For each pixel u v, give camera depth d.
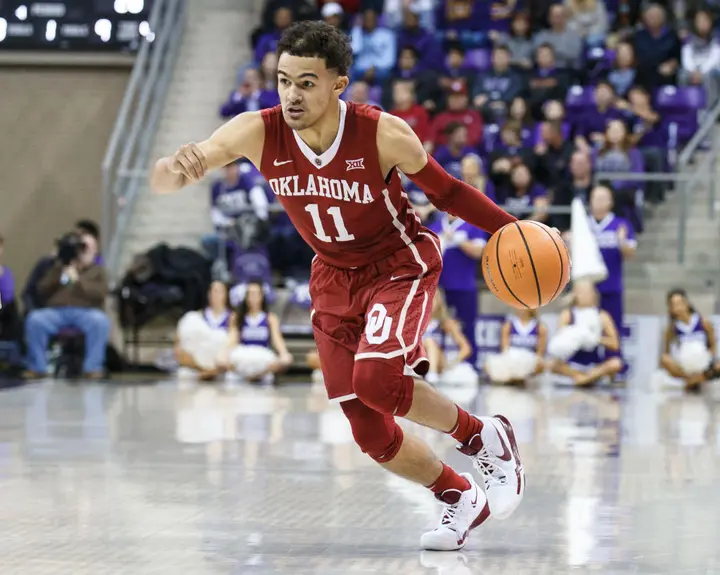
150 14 18.28
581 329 13.41
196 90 18.33
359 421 4.44
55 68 18.28
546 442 8.00
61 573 3.98
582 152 14.84
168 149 17.72
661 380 13.29
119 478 6.26
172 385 13.25
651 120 16.28
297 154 4.24
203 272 14.52
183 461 6.94
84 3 18.27
